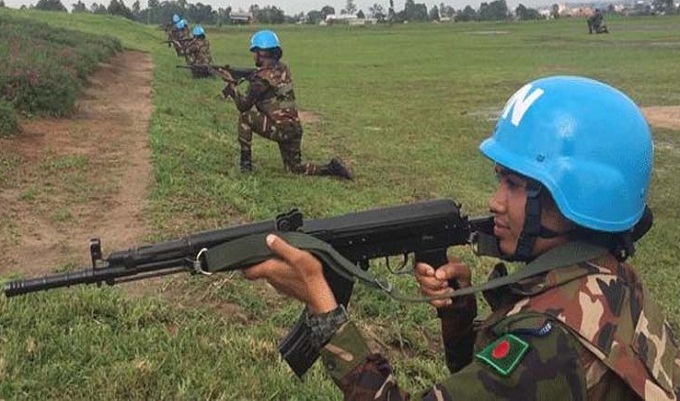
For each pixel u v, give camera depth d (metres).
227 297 5.03
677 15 100.56
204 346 4.19
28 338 4.05
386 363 1.70
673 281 6.47
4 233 6.41
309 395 3.81
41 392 3.63
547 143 1.64
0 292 4.59
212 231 1.86
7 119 10.73
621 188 1.62
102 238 6.46
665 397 1.50
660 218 8.60
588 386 1.48
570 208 1.61
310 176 9.73
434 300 1.78
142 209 7.29
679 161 12.02
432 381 4.28
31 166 9.00
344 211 7.95
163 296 4.96
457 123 16.06
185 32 32.78
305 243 1.75
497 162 1.70
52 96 12.91
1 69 12.97
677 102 18.72
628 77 24.58
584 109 1.65
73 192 7.89
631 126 1.66
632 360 1.50
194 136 12.05
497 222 1.74
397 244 2.01
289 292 1.77
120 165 9.30
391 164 11.34
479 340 1.68
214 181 8.53
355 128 15.31
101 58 24.69
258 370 4.00
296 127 9.58
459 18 123.88
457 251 6.61
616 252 1.70
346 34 69.00
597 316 1.53
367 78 27.05
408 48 45.34
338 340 1.69
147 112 14.73
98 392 3.68
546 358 1.47
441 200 2.04
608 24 72.00
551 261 1.62
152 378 3.80
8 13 39.00
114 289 4.90
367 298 5.15
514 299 1.64
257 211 7.43
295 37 64.56
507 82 24.67
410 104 19.64
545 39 50.31
